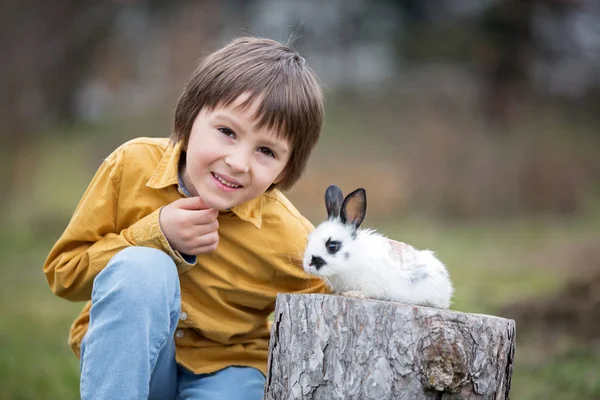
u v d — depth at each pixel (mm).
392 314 2312
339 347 2348
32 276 7730
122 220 2861
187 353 2932
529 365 4543
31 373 4281
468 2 20922
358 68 21172
